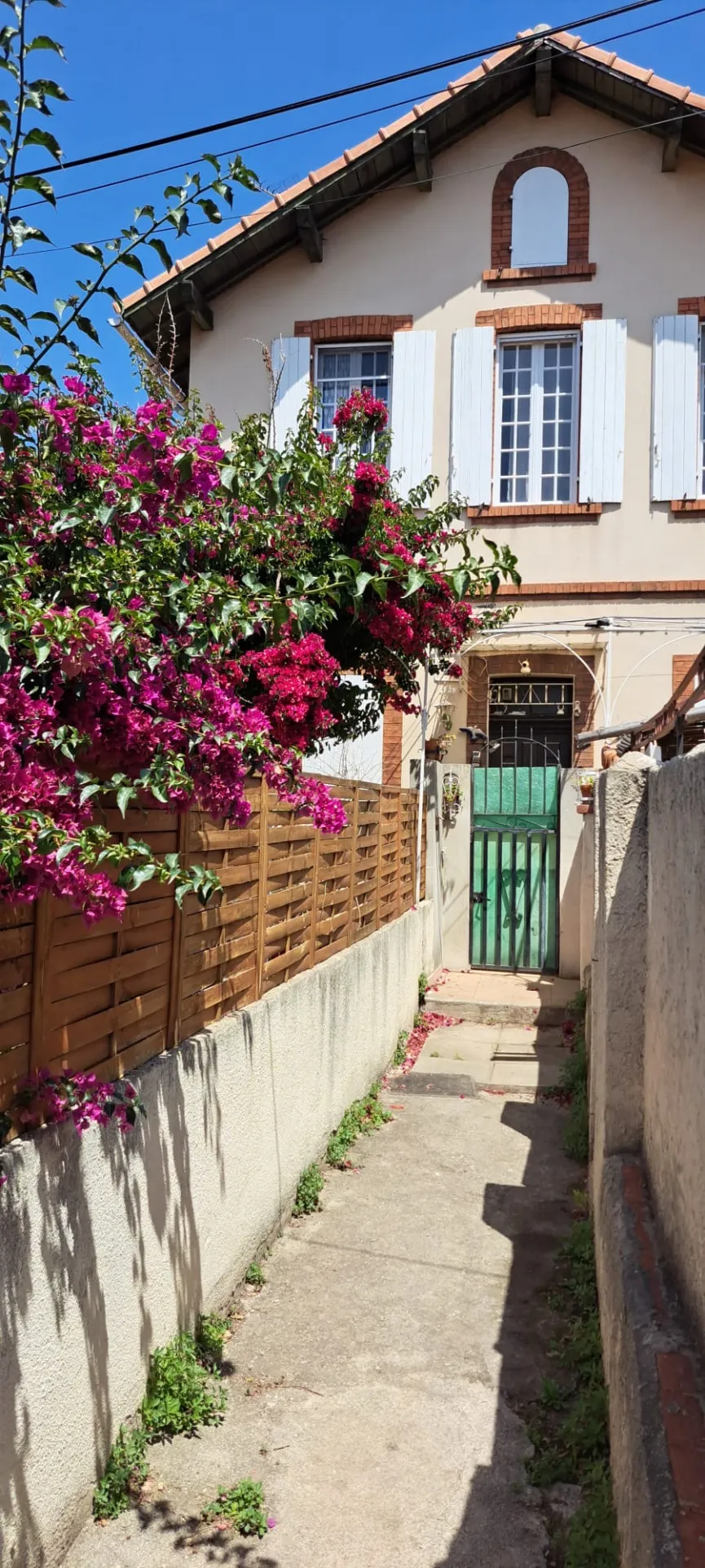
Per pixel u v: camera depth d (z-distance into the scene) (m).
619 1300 3.09
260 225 11.16
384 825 8.21
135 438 2.78
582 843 10.77
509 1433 3.54
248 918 4.72
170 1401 3.48
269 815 4.98
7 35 2.19
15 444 2.58
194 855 3.97
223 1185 4.25
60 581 2.67
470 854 11.30
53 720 2.43
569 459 11.54
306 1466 3.34
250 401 11.77
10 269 2.35
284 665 3.54
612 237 11.32
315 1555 2.95
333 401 11.83
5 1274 2.59
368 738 11.77
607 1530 2.82
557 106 11.39
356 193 11.55
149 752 2.73
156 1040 3.74
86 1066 3.17
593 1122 5.30
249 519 3.70
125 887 2.78
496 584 4.32
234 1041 4.38
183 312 11.70
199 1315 3.99
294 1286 4.58
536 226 11.44
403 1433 3.53
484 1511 3.14
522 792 11.25
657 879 3.77
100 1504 3.07
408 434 11.49
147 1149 3.49
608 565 11.23
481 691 11.68
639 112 11.12
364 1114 6.90
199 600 2.92
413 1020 9.44
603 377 11.25
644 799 4.17
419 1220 5.31
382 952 7.84
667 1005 3.38
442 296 11.56
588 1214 5.21
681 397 11.16
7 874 2.21
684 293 11.20
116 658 2.60
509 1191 5.74
